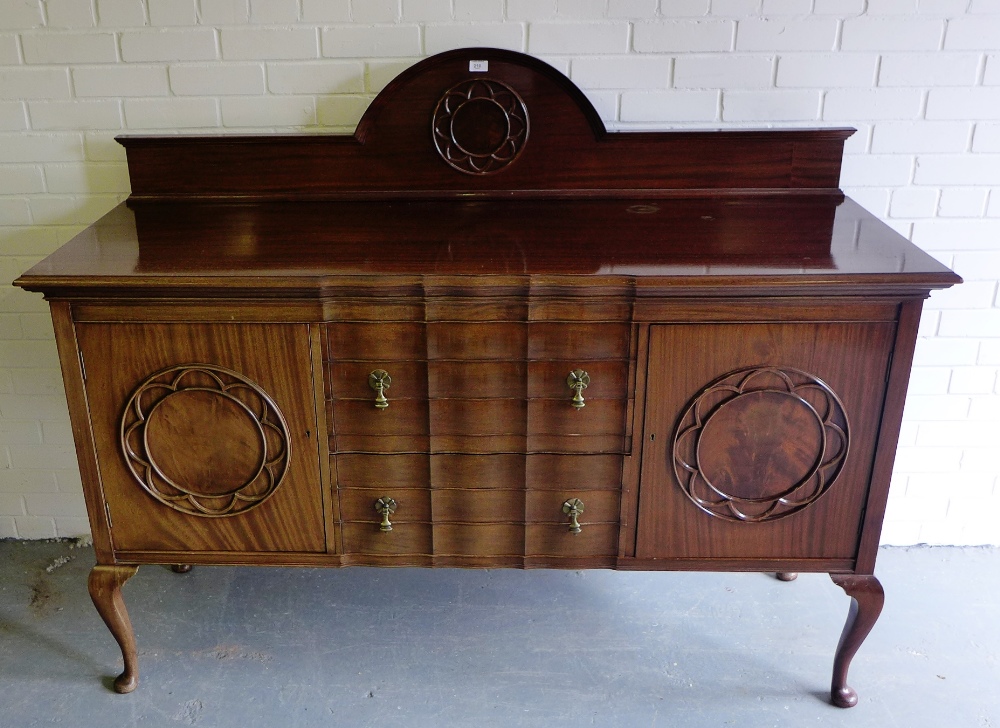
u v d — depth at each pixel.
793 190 1.95
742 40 1.91
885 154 2.00
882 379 1.58
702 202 1.96
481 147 1.92
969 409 2.21
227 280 1.47
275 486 1.67
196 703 1.85
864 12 1.88
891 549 2.35
